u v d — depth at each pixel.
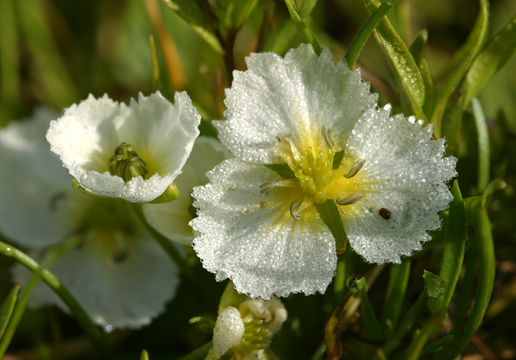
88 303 0.12
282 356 0.12
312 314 0.12
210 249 0.10
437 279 0.11
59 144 0.11
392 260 0.10
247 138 0.11
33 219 0.12
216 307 0.12
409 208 0.10
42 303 0.12
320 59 0.11
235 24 0.12
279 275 0.10
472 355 0.12
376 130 0.11
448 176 0.10
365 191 0.11
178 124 0.11
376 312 0.12
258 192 0.11
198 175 0.11
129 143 0.11
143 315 0.12
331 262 0.10
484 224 0.11
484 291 0.11
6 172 0.12
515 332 0.12
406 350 0.11
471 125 0.12
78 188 0.11
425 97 0.11
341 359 0.11
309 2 0.11
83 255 0.12
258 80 0.11
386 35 0.11
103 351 0.12
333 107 0.11
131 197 0.10
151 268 0.12
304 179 0.11
